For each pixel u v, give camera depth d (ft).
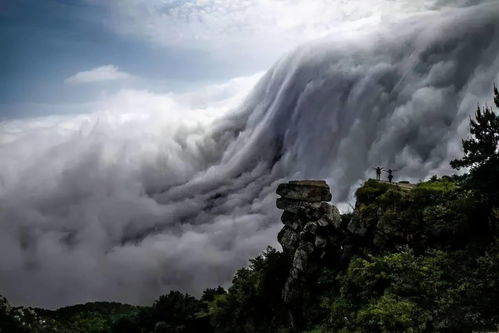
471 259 50.75
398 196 65.16
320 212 75.46
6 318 73.00
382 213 65.67
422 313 46.57
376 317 50.42
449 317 43.98
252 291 81.92
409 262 54.75
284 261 78.02
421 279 51.55
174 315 112.06
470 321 42.34
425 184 67.87
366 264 58.59
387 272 57.06
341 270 68.59
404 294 51.37
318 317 66.54
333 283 68.85
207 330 105.40
